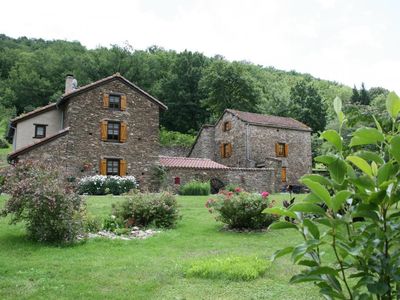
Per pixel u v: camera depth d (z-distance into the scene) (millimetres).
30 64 54406
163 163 23031
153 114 23094
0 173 8555
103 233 9492
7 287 5230
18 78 53125
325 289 1840
